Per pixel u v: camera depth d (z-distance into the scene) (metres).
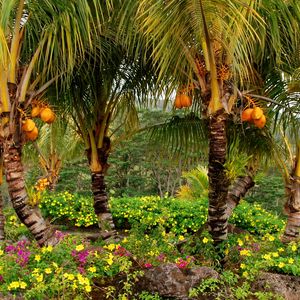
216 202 4.35
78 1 3.64
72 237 4.72
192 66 4.04
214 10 3.31
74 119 5.93
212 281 3.90
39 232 4.33
